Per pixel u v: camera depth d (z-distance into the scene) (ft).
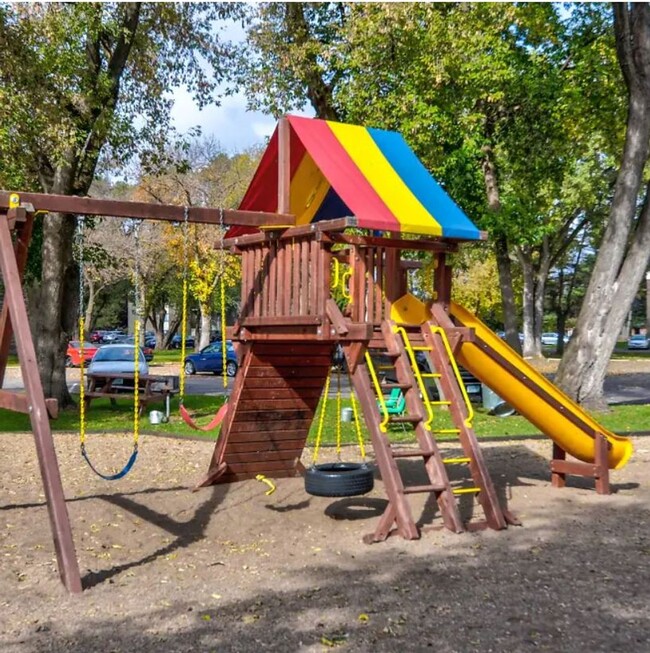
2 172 52.08
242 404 30.30
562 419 28.66
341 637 15.25
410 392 24.63
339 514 26.37
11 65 50.85
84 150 56.70
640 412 54.44
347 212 32.55
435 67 60.64
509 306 78.79
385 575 19.31
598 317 54.60
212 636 15.35
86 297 162.20
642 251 54.13
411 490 23.15
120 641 15.15
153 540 23.27
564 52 77.36
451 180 66.44
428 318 26.89
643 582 18.69
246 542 23.08
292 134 27.81
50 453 19.54
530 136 75.87
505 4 64.90
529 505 27.53
